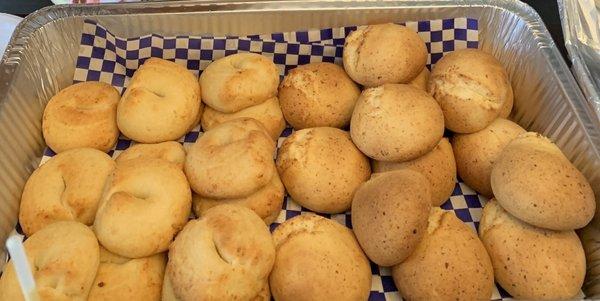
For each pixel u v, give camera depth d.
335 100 0.34
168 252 0.27
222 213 0.26
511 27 0.37
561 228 0.27
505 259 0.28
